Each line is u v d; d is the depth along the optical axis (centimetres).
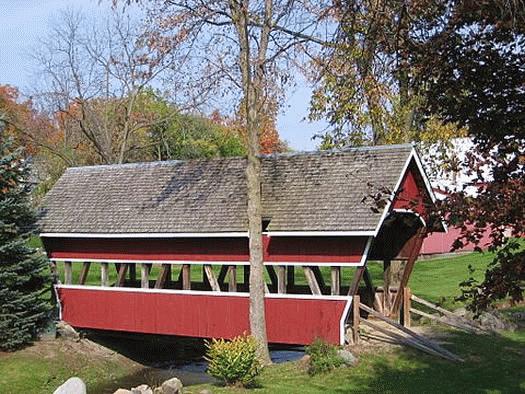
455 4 780
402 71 871
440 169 2409
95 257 2414
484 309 757
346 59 1806
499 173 716
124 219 2311
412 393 1503
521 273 693
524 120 755
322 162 2125
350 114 2361
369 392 1516
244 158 2338
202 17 1962
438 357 1770
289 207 2005
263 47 1931
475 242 707
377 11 1025
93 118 4900
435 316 2189
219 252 2144
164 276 2269
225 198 2188
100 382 2141
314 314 1939
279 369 1769
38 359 2169
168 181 2409
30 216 2317
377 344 1895
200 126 5206
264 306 1961
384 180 1939
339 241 1922
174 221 2184
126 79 4578
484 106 781
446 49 786
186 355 2598
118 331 2502
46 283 2406
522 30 734
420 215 830
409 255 2134
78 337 2403
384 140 2441
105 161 4766
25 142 4753
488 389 1520
